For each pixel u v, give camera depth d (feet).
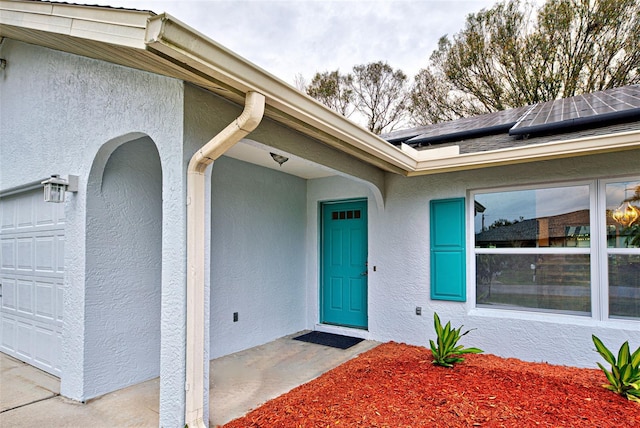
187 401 8.25
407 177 17.02
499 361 13.61
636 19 41.16
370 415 8.79
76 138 12.07
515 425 8.07
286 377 12.98
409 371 11.81
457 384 10.45
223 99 9.48
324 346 17.01
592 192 13.35
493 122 19.19
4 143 16.14
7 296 16.42
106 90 10.85
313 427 8.40
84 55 11.06
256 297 17.44
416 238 16.71
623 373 9.46
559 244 13.97
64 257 12.49
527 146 12.36
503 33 49.39
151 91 9.32
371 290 18.10
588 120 13.26
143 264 12.87
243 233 16.89
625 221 12.82
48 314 13.71
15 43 15.70
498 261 15.15
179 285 8.43
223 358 15.21
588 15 43.65
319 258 20.71
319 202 20.81
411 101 57.67
